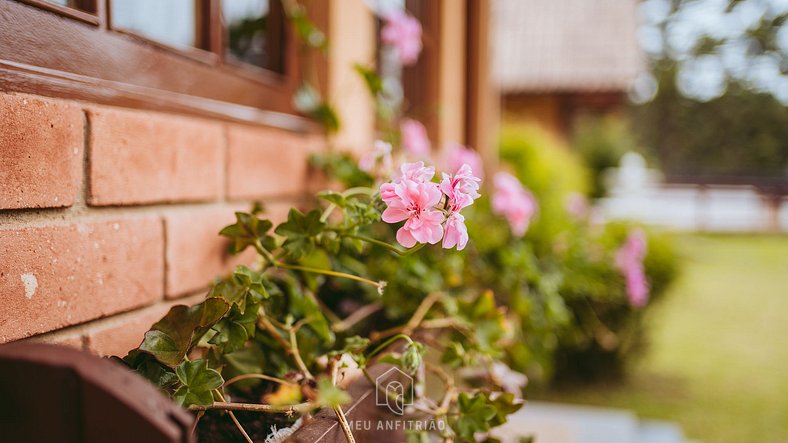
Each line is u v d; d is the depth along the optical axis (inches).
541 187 95.3
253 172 27.4
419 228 18.5
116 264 20.2
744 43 610.2
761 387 94.0
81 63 20.4
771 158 557.3
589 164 247.8
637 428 59.7
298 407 17.8
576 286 68.7
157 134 21.9
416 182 18.8
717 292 176.6
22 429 12.3
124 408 12.0
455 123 67.6
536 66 201.9
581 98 199.8
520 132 109.3
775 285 186.7
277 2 33.8
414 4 57.0
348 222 22.2
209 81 26.9
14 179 17.2
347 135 38.7
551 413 59.0
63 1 20.4
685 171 580.7
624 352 92.4
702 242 282.7
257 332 21.8
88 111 19.3
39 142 17.8
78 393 12.1
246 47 31.2
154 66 23.6
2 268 16.8
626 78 188.5
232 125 27.1
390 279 29.0
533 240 61.6
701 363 107.7
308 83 35.8
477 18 71.8
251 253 27.2
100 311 19.6
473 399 22.0
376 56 49.6
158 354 17.0
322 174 33.5
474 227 43.5
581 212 86.2
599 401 86.3
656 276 89.7
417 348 21.1
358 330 28.0
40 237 17.8
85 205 19.3
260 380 21.4
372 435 19.8
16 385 12.3
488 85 73.3
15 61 18.1
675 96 589.6
